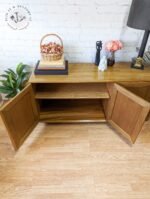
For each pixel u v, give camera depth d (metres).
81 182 1.24
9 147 1.48
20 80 1.65
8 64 1.79
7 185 1.22
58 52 1.45
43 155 1.43
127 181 1.25
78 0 1.43
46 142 1.54
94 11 1.49
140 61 1.52
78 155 1.43
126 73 1.48
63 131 1.66
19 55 1.73
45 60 1.46
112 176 1.28
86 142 1.55
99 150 1.48
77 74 1.48
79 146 1.51
